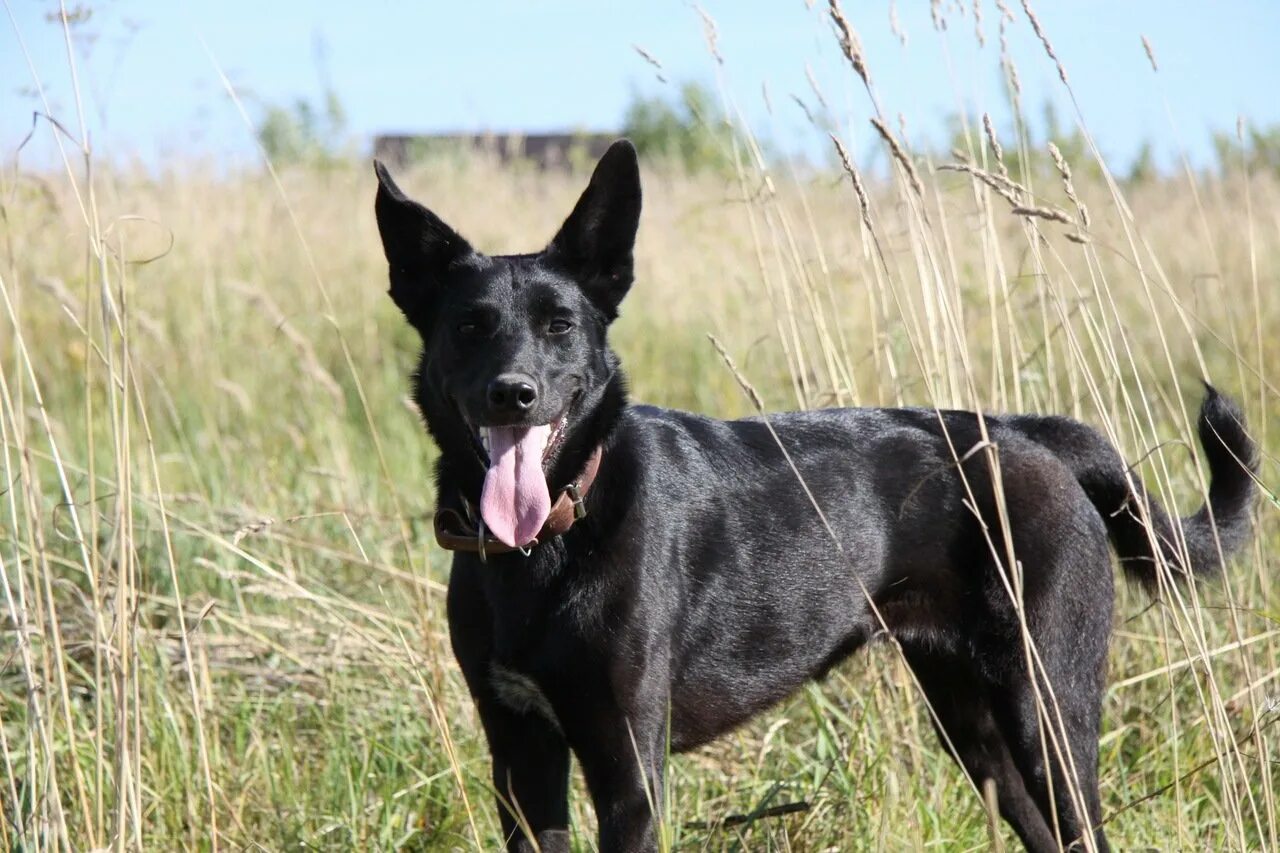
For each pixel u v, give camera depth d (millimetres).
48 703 4406
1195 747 5500
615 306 5023
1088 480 5312
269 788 5207
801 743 5875
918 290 8258
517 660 4500
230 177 13688
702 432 5055
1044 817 5012
